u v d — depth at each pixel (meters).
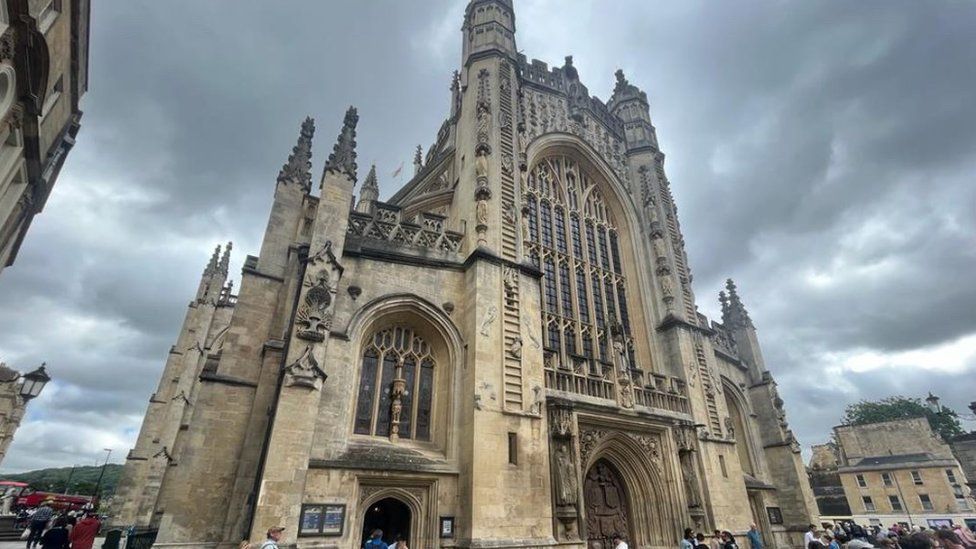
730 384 37.09
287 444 15.91
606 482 25.03
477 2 36.84
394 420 19.78
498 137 28.80
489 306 22.56
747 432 36.19
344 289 20.59
